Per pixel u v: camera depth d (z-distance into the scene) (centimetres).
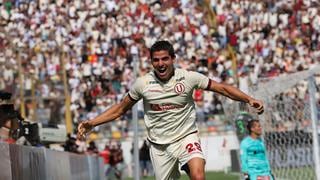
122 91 6481
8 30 6912
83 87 6469
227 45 6956
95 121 1471
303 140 3544
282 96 3841
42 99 5628
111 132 5972
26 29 6969
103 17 7150
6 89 5553
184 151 1433
